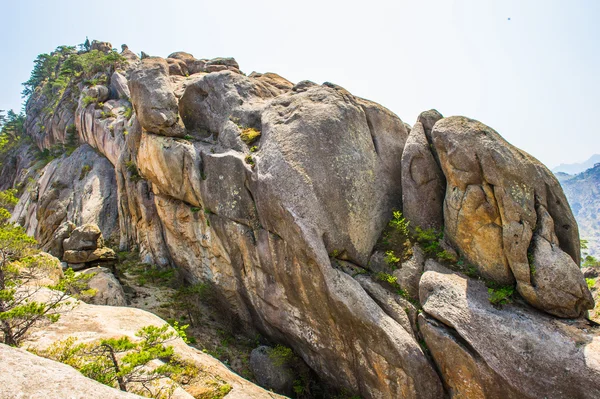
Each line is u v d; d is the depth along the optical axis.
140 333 13.93
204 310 27.77
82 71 75.88
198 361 18.14
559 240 18.52
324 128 22.72
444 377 17.34
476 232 19.00
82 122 62.22
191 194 27.34
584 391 14.41
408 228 22.20
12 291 14.58
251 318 25.78
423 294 18.98
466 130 19.47
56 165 61.41
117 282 27.41
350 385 20.33
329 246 20.92
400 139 25.31
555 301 16.75
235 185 23.75
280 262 21.44
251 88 29.48
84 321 17.91
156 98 28.41
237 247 24.08
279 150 22.08
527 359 15.59
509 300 17.70
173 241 30.61
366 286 20.06
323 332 20.66
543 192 18.38
